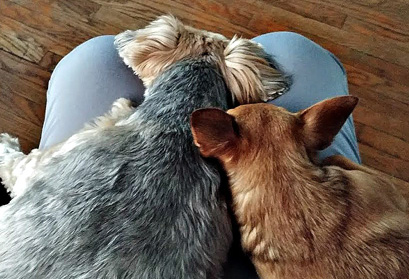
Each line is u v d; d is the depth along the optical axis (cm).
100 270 39
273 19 73
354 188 42
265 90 52
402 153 66
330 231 40
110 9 73
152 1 73
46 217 42
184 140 45
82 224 41
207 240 42
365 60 71
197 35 52
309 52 57
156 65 52
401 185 64
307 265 40
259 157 42
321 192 41
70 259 40
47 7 72
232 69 51
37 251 40
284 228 41
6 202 56
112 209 41
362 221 41
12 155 56
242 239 43
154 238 40
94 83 55
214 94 49
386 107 68
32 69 69
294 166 42
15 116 66
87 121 54
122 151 44
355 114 68
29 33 70
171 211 42
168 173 43
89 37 71
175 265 40
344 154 53
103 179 43
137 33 55
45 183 44
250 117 43
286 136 43
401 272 39
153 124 46
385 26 73
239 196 43
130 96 55
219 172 44
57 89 56
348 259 40
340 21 73
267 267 42
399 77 70
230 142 43
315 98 55
